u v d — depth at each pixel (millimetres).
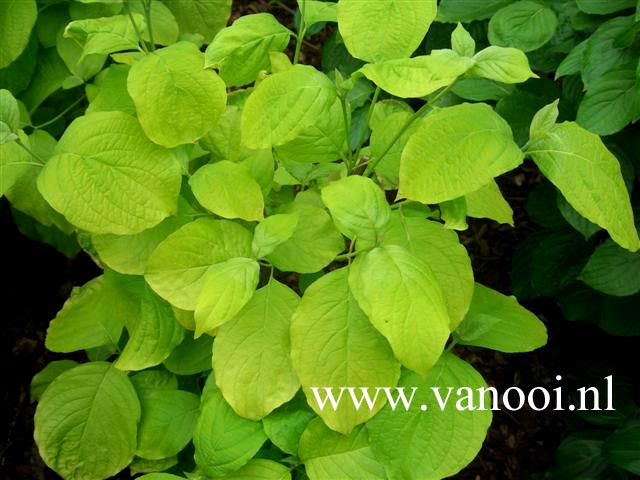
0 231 1006
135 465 534
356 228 412
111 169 451
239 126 516
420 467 440
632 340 924
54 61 785
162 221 498
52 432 523
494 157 392
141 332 508
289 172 538
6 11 698
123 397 534
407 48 425
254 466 467
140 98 450
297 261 470
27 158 517
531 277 877
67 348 566
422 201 391
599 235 823
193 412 538
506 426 986
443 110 405
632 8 702
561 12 751
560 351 977
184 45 477
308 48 1319
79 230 570
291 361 442
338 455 453
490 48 413
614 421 815
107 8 734
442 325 387
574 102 762
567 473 772
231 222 475
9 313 998
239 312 459
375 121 595
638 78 597
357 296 400
